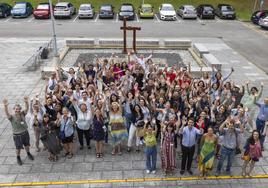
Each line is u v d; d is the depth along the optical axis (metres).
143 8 35.66
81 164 10.61
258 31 30.70
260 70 19.80
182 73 13.55
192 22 34.31
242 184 9.80
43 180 9.88
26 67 19.47
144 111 10.85
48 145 10.36
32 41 25.53
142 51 23.00
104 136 10.83
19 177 10.01
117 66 14.87
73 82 12.98
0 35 27.33
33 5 39.47
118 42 23.30
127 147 11.53
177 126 10.14
